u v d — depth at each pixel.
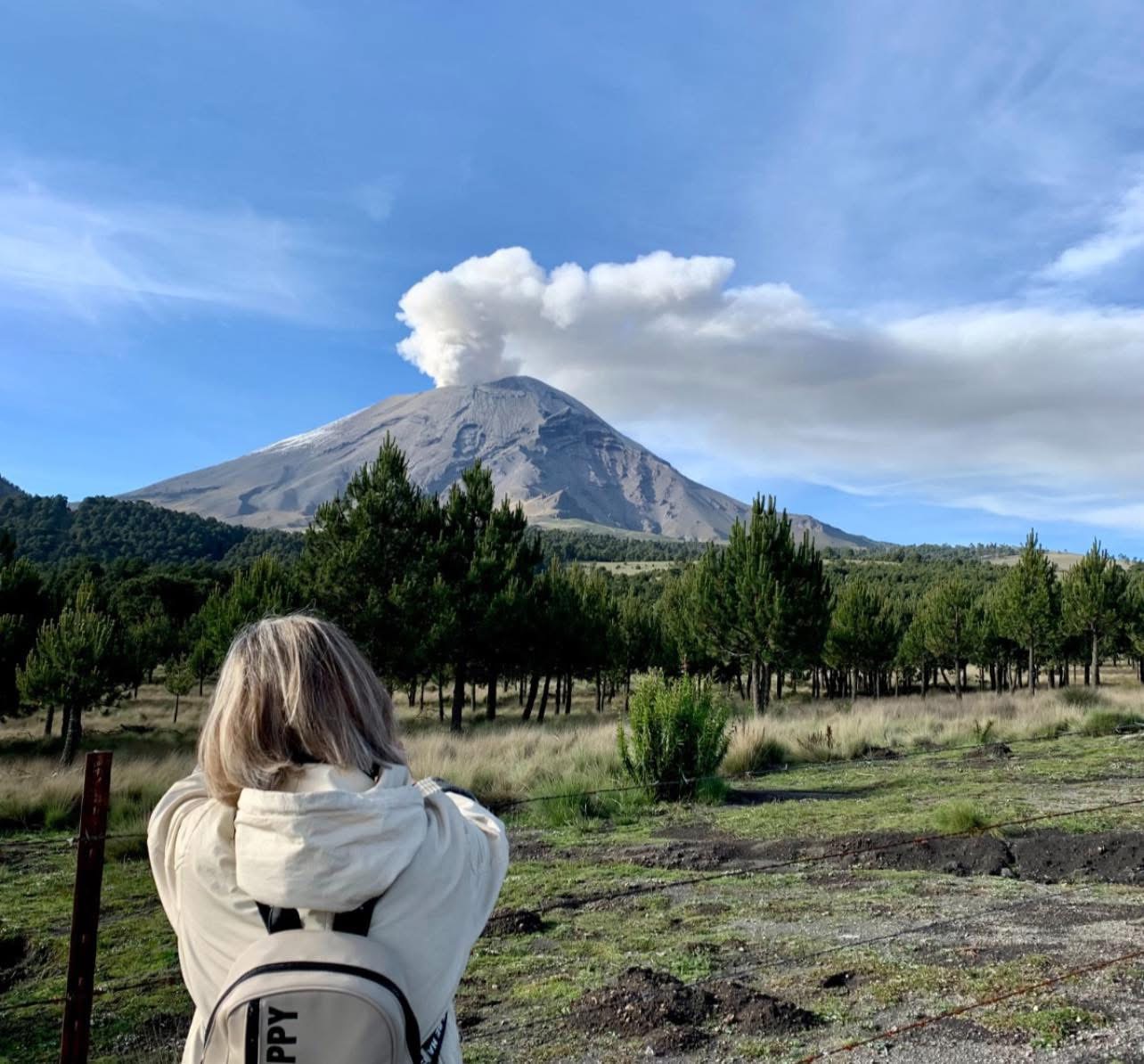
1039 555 41.44
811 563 34.81
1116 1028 3.99
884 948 5.44
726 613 34.12
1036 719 21.36
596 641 36.50
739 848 9.08
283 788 1.26
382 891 1.22
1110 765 13.77
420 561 29.27
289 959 1.14
